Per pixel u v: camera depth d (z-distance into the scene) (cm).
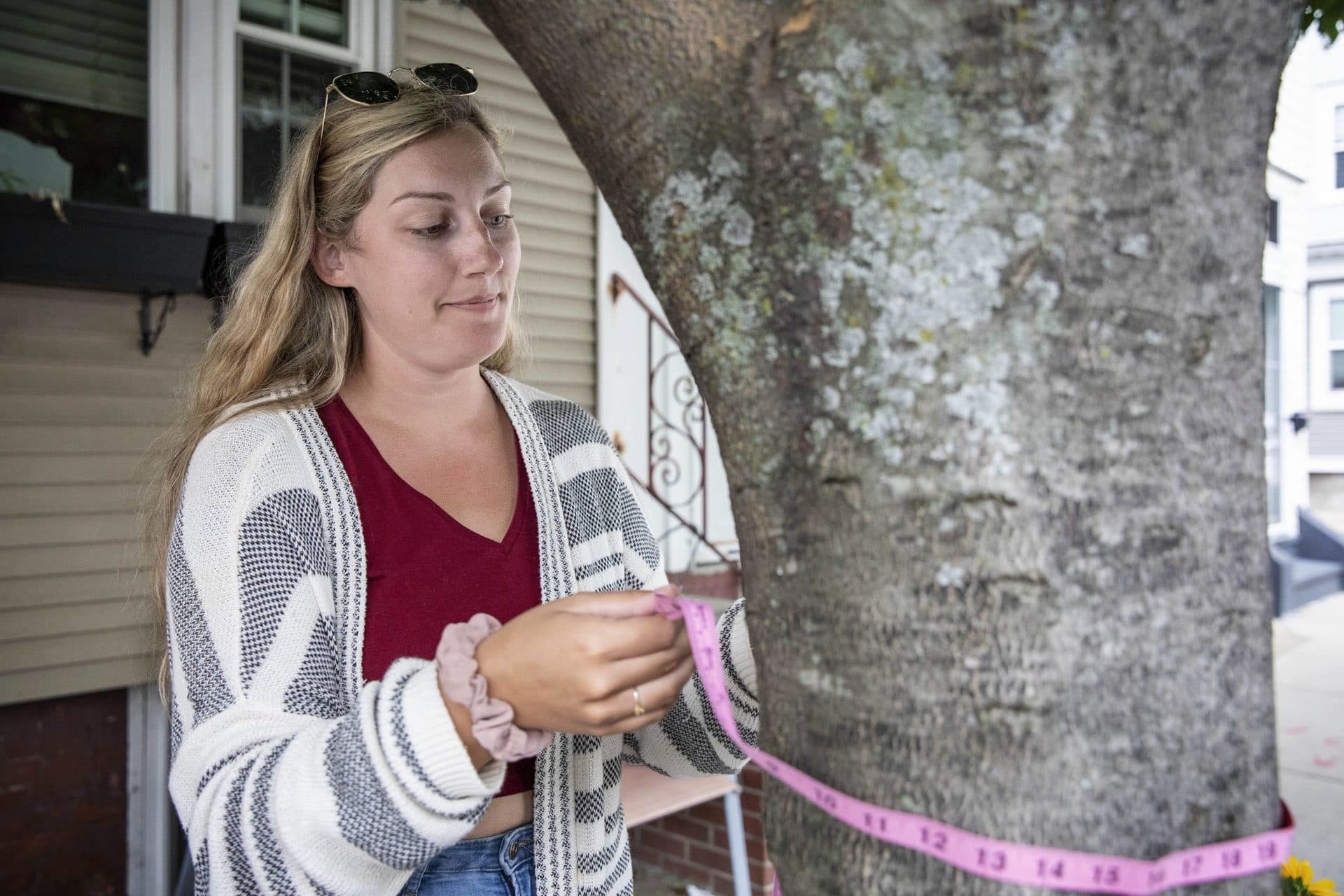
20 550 268
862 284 53
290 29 328
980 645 51
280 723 89
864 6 51
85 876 284
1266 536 56
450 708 75
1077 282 51
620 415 432
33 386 269
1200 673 52
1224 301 53
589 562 125
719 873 327
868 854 55
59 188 288
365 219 111
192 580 97
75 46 290
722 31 55
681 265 61
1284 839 53
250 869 80
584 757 114
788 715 60
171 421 140
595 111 62
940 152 51
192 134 307
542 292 404
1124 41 50
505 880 107
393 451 118
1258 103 54
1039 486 51
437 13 364
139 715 292
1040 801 51
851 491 54
